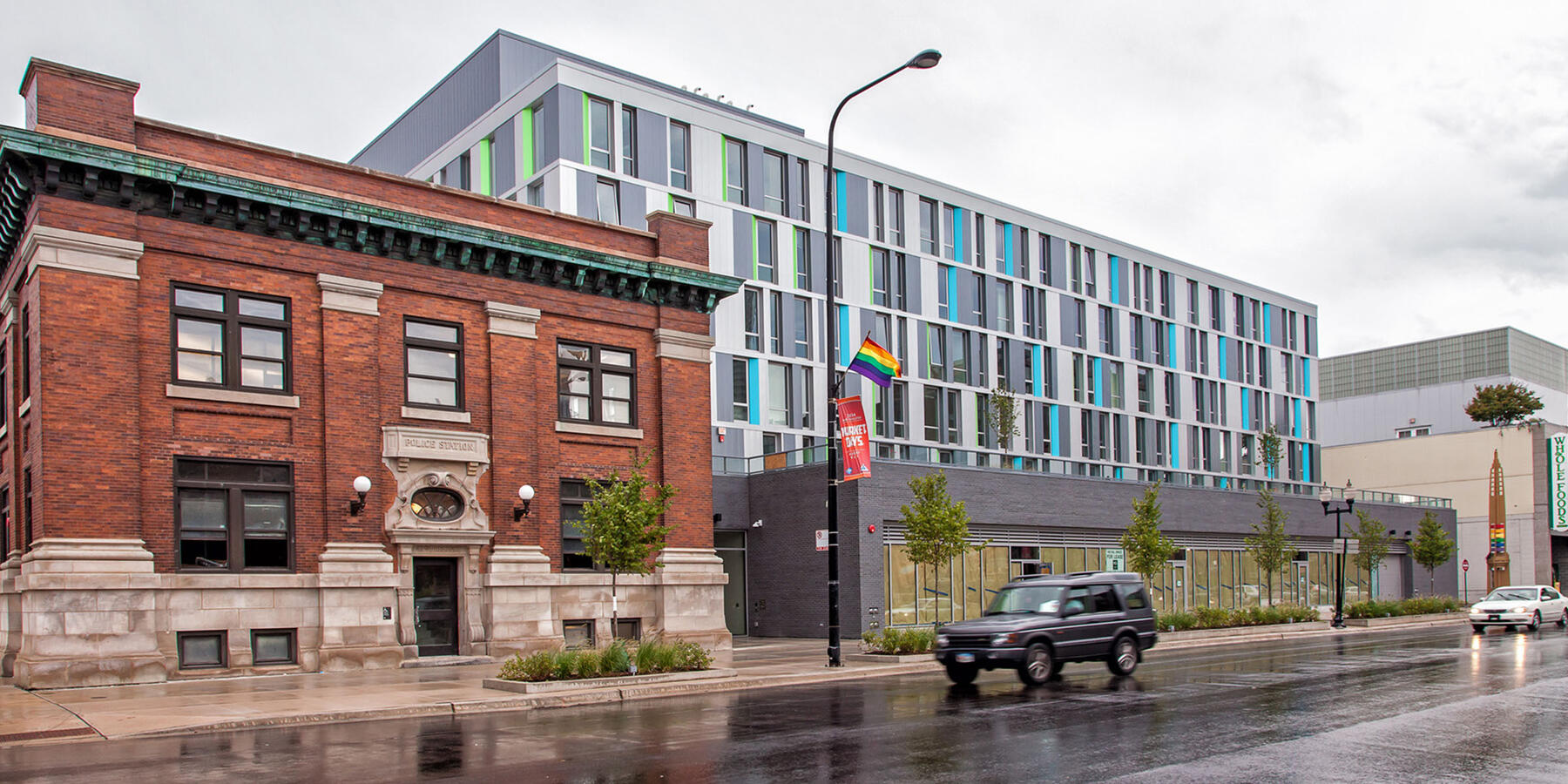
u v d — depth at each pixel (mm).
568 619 27578
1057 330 61281
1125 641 22031
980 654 20375
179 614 22250
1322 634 37625
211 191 22953
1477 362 105188
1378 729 14352
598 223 29375
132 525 21828
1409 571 63562
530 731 15242
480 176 48406
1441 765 11867
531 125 45656
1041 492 42250
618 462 29234
